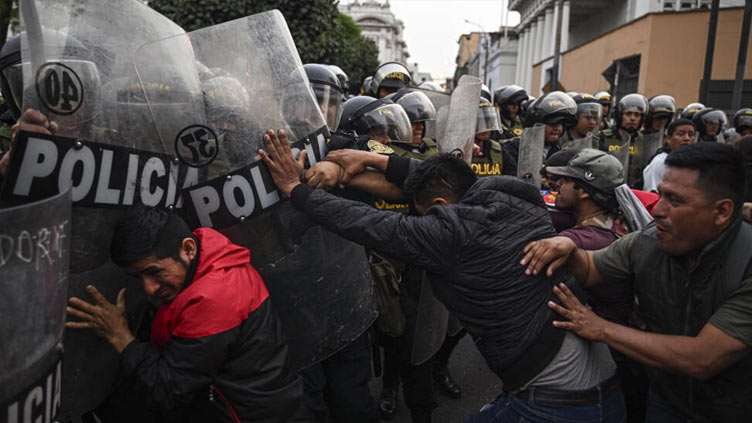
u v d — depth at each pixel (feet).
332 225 5.38
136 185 4.60
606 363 5.77
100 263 4.66
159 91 4.67
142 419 5.56
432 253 5.39
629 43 65.92
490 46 183.83
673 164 4.71
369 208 5.53
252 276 5.22
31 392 3.23
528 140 11.92
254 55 5.26
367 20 295.89
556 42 70.13
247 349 5.02
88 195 4.30
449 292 5.66
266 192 5.32
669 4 87.35
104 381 5.06
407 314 8.61
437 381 11.32
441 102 11.88
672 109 21.71
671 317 5.14
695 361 4.73
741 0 75.82
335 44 29.78
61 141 4.09
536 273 5.41
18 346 3.11
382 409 10.33
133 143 4.53
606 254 5.72
